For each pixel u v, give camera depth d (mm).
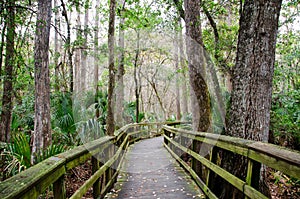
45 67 5770
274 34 2963
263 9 2910
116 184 4145
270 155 1692
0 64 6230
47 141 5508
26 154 3596
